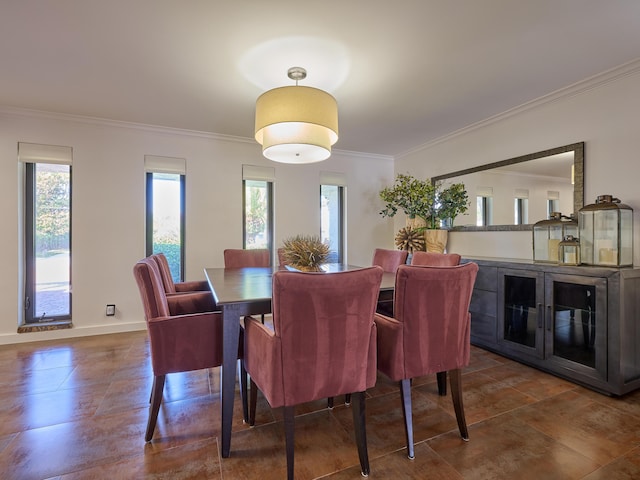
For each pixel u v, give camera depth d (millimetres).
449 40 1913
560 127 2650
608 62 2168
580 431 1670
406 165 4492
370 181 4641
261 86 2469
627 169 2246
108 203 3336
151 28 1779
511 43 1945
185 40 1893
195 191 3689
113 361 2598
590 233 2238
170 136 3570
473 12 1670
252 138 3840
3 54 2041
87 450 1524
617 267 2064
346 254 4504
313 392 1321
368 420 1791
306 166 4258
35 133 3066
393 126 3412
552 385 2195
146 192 3543
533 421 1763
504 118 3094
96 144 3281
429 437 1630
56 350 2836
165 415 1834
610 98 2338
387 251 3062
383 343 1569
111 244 3352
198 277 3709
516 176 2996
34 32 1811
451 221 3727
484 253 3344
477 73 2301
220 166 3803
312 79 2367
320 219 4363
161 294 1771
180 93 2602
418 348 1526
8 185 2990
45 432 1665
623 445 1555
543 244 2629
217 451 1527
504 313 2711
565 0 1585
